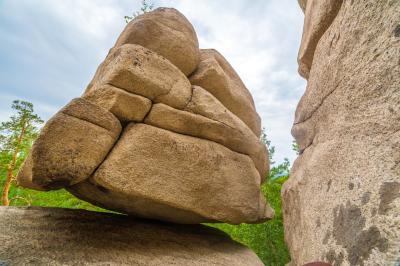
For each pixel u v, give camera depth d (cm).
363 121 365
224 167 569
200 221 631
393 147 297
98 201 563
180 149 510
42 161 382
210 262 546
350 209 344
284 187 713
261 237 995
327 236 393
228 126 597
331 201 408
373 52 360
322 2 552
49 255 407
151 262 471
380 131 325
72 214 579
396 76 312
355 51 408
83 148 412
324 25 559
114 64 488
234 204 571
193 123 545
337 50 470
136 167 456
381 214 278
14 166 1648
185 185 503
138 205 529
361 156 352
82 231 511
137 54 494
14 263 372
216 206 545
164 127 518
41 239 447
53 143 391
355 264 298
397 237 247
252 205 608
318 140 533
